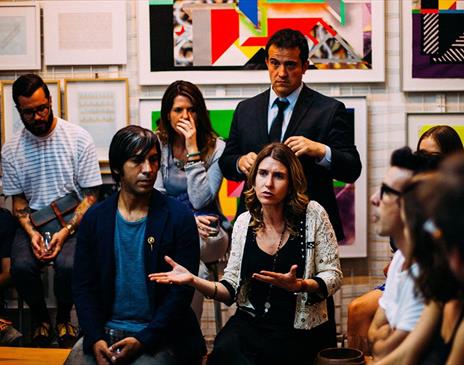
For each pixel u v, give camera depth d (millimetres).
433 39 4559
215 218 3686
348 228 4590
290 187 3109
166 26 4539
